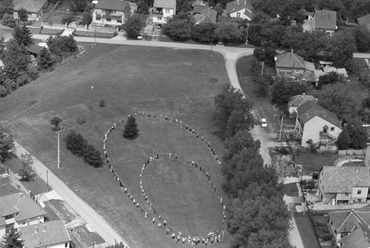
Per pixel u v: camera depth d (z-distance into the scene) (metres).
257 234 179.50
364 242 185.75
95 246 189.62
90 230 196.62
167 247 192.25
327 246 196.50
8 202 194.25
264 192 193.00
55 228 186.12
